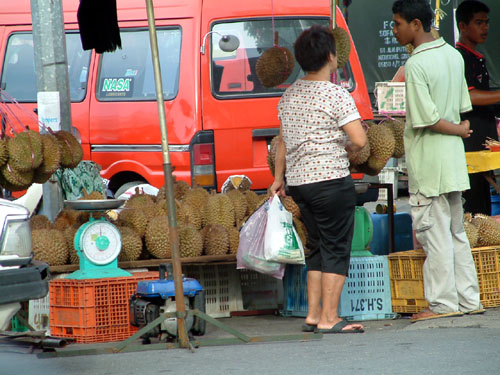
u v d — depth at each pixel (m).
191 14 17.17
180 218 11.78
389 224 12.37
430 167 10.54
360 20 28.02
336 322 10.52
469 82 12.89
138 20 17.64
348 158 10.99
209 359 8.91
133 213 11.41
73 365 8.84
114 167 17.62
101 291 10.37
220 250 11.61
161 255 11.23
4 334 9.83
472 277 10.93
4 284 7.83
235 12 17.23
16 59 19.19
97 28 12.47
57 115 13.17
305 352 9.15
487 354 8.62
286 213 10.84
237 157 17.00
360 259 11.53
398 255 11.52
